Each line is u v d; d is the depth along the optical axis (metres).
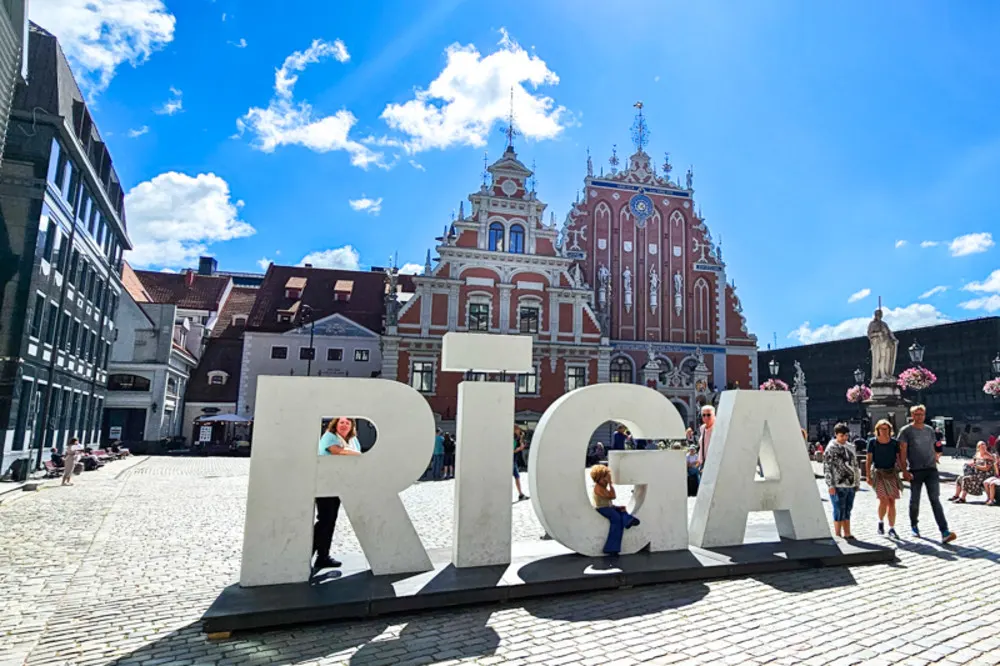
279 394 6.63
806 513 8.66
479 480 7.25
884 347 22.78
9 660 4.87
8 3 13.09
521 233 38.88
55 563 8.13
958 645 5.14
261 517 6.40
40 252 20.42
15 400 19.31
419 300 36.41
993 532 10.25
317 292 46.41
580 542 7.50
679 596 6.55
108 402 36.25
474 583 6.39
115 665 4.79
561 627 5.60
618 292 42.41
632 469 7.88
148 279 49.97
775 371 34.72
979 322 53.22
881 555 8.04
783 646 5.13
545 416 7.76
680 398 40.66
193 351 44.03
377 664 4.79
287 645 5.20
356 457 6.77
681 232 44.38
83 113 24.44
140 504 13.92
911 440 9.73
